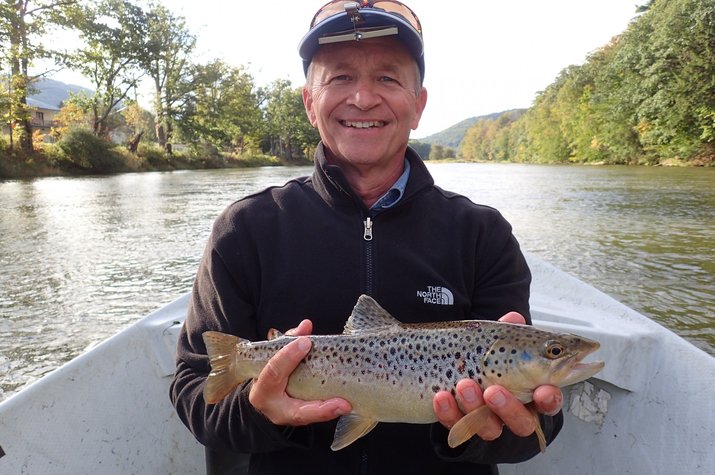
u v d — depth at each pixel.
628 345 0.91
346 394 0.65
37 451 0.78
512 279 0.79
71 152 12.41
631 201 6.03
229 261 0.74
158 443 0.93
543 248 3.45
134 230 4.17
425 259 0.75
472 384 0.59
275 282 0.74
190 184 9.06
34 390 0.81
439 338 0.65
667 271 2.86
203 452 0.97
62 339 2.03
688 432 0.82
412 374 0.64
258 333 0.76
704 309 2.24
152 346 0.98
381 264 0.75
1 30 10.08
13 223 4.47
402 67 0.76
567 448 0.94
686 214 4.93
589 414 0.93
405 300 0.74
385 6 0.75
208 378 0.67
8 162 10.64
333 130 0.78
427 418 0.64
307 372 0.66
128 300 2.47
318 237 0.76
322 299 0.74
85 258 3.22
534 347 0.62
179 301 1.15
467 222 0.79
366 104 0.74
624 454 0.88
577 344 0.62
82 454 0.83
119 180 10.10
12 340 2.02
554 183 9.22
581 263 3.04
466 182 9.71
